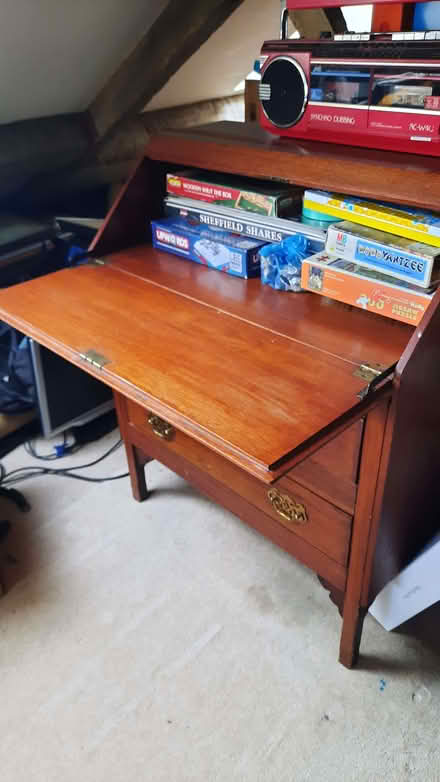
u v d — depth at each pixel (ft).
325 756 3.21
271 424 2.22
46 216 6.97
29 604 4.12
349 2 2.87
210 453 3.67
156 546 4.50
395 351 2.67
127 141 6.60
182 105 7.36
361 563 3.10
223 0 4.51
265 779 3.13
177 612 4.00
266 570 4.26
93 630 3.92
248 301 3.22
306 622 3.89
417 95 2.70
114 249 3.96
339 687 3.52
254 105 4.82
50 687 3.61
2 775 3.21
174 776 3.16
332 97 3.02
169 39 4.99
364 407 2.36
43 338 2.98
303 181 3.02
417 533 3.46
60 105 5.77
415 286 2.77
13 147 5.67
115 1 4.45
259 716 3.41
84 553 4.47
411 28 2.89
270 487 3.36
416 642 3.75
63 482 5.17
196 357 2.70
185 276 3.57
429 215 2.80
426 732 3.28
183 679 3.61
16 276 5.58
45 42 4.53
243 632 3.86
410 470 2.93
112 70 5.54
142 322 3.04
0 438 5.65
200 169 3.96
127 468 5.31
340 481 2.94
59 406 5.42
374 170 2.79
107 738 3.35
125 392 2.54
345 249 3.00
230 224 3.60
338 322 2.95
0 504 4.97
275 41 3.15
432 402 2.79
